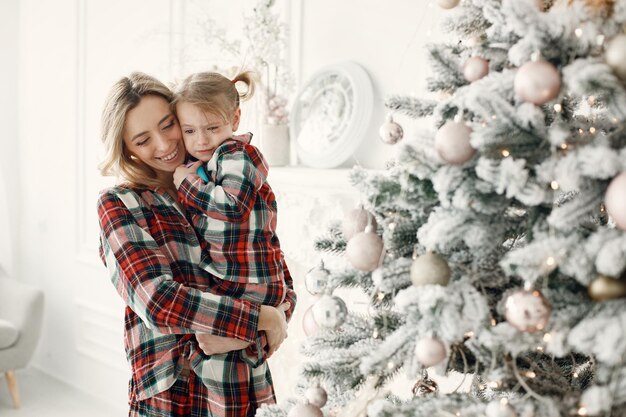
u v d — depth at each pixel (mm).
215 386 1491
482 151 886
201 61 3049
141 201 1505
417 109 1083
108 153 1491
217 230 1467
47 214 3998
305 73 2639
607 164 811
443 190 905
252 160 1538
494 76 928
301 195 2410
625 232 838
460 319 873
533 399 953
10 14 4105
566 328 869
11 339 3352
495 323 989
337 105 2428
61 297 3928
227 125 1536
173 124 1516
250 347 1525
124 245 1436
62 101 3814
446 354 894
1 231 4117
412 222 1018
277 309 1572
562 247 848
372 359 938
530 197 851
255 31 2547
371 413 970
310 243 2393
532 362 1025
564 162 847
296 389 1158
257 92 2629
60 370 3977
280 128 2553
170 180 1593
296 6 2635
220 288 1503
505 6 875
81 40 3658
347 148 2338
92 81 3627
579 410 875
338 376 1015
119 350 3521
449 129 886
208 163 1495
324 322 986
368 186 989
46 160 3980
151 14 3271
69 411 3484
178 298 1402
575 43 865
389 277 962
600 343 811
